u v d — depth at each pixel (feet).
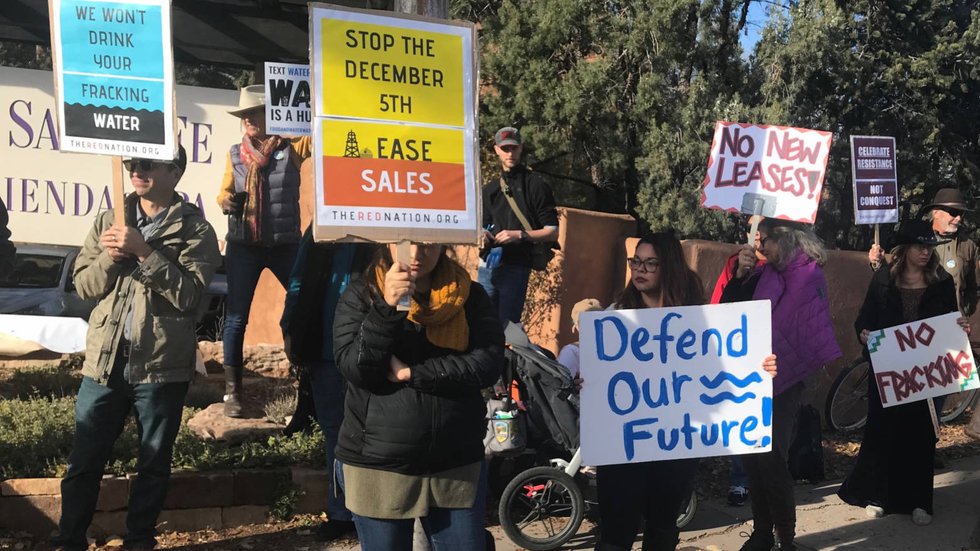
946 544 17.75
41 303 30.96
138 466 14.58
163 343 14.08
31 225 30.30
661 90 31.83
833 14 38.11
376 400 10.04
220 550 15.99
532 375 17.40
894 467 19.16
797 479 22.03
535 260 21.39
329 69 10.06
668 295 13.34
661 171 30.99
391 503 10.02
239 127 31.91
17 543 15.49
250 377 25.86
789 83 38.60
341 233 9.93
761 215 17.69
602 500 13.12
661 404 13.08
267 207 20.72
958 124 56.18
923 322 18.78
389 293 9.55
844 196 49.34
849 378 26.37
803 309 15.43
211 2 31.91
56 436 18.04
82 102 12.67
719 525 18.80
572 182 35.53
